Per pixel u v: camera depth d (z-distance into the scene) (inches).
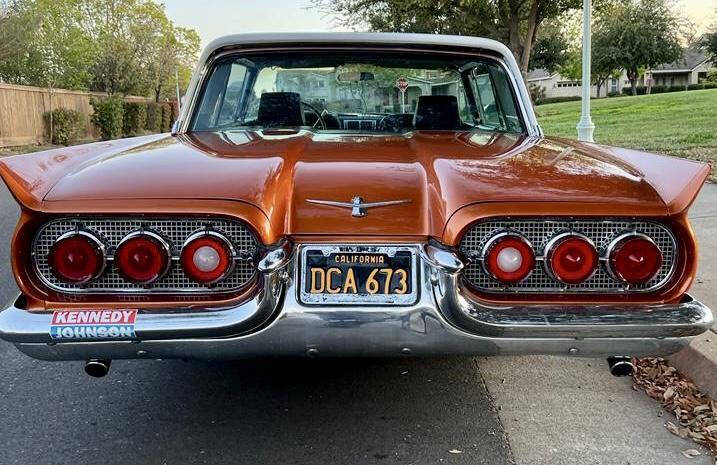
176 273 84.7
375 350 85.0
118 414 116.1
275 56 139.3
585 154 102.6
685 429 109.7
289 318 82.9
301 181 88.7
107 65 1291.8
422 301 83.3
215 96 139.6
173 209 82.1
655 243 84.4
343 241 84.7
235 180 86.6
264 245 82.8
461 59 142.0
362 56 140.1
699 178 86.0
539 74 2534.5
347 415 115.3
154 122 1241.4
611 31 1642.5
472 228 84.3
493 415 115.5
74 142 856.9
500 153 101.9
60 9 1330.0
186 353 84.8
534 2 602.2
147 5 1512.1
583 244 83.3
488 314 83.0
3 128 737.0
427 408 118.1
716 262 189.3
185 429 110.6
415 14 633.6
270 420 113.6
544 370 134.7
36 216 82.4
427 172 91.7
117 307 83.7
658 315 83.6
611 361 91.4
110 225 83.2
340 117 147.6
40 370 135.9
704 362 125.1
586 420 113.6
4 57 946.1
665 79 2551.7
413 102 147.3
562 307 84.4
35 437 108.1
